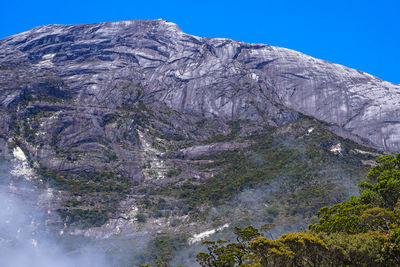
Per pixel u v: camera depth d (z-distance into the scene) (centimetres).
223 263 6412
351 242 5194
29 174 17075
